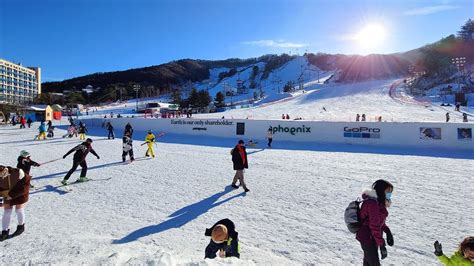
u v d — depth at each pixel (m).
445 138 17.83
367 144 20.03
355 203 4.21
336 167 12.86
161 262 3.87
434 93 74.94
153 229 6.53
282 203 8.25
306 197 8.76
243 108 76.12
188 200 8.58
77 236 5.98
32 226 6.67
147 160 15.10
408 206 7.89
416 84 88.31
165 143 22.42
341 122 21.06
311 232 6.39
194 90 89.75
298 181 10.56
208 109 79.12
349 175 11.36
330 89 93.38
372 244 3.97
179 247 5.63
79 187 10.09
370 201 4.00
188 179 11.02
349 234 6.27
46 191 9.64
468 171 11.77
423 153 16.36
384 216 4.00
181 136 27.27
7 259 4.76
